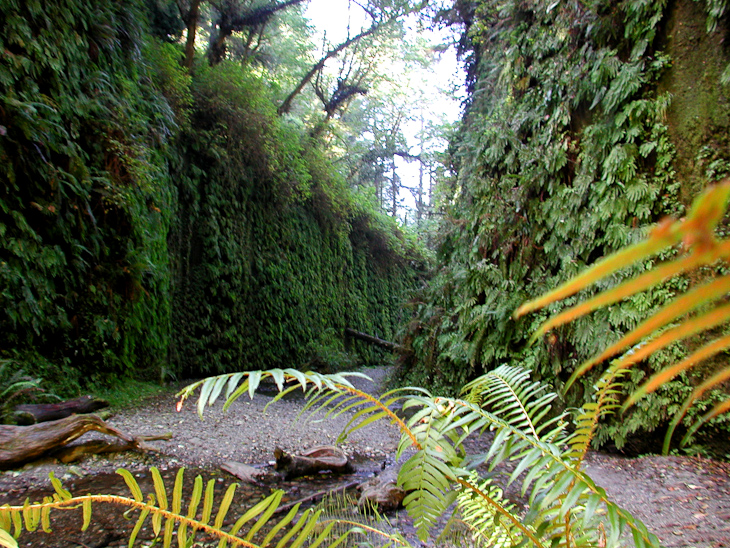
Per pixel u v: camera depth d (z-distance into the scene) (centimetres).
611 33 526
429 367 741
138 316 731
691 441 423
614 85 509
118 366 684
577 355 513
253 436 526
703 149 468
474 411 125
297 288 1249
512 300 583
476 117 798
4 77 502
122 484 362
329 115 1681
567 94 570
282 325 1167
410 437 125
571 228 546
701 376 429
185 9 1166
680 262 19
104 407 529
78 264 609
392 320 1706
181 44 1122
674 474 376
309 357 1218
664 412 434
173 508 114
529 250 596
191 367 943
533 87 634
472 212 700
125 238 698
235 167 1075
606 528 194
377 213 1759
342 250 1518
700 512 295
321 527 271
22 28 524
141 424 526
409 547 153
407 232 1970
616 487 357
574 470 110
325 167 1407
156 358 813
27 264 536
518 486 359
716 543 246
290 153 1252
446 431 120
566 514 125
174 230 933
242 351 1052
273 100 1409
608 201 512
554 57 592
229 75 1073
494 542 163
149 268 707
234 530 115
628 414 454
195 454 452
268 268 1161
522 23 645
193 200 980
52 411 475
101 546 264
